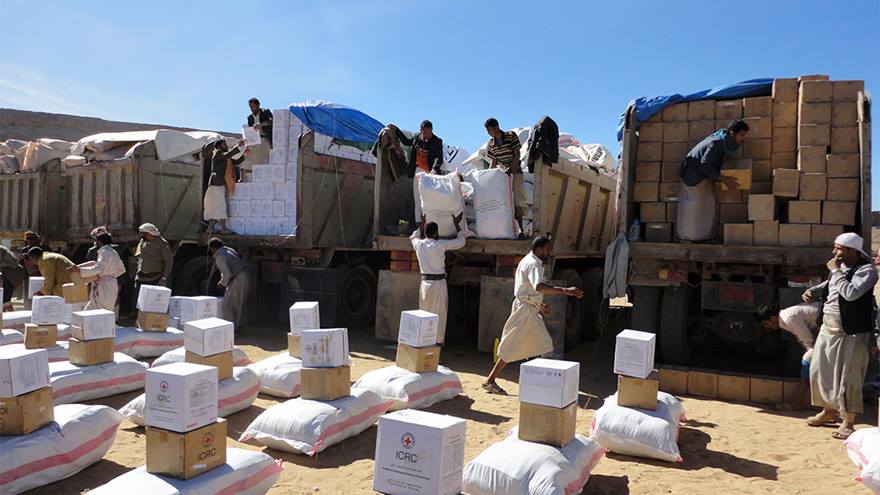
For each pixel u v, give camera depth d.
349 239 11.10
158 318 8.02
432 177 8.66
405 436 3.41
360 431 5.31
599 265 11.52
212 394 3.69
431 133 9.76
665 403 5.28
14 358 4.11
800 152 6.85
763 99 7.20
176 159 11.92
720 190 7.28
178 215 11.99
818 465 4.89
